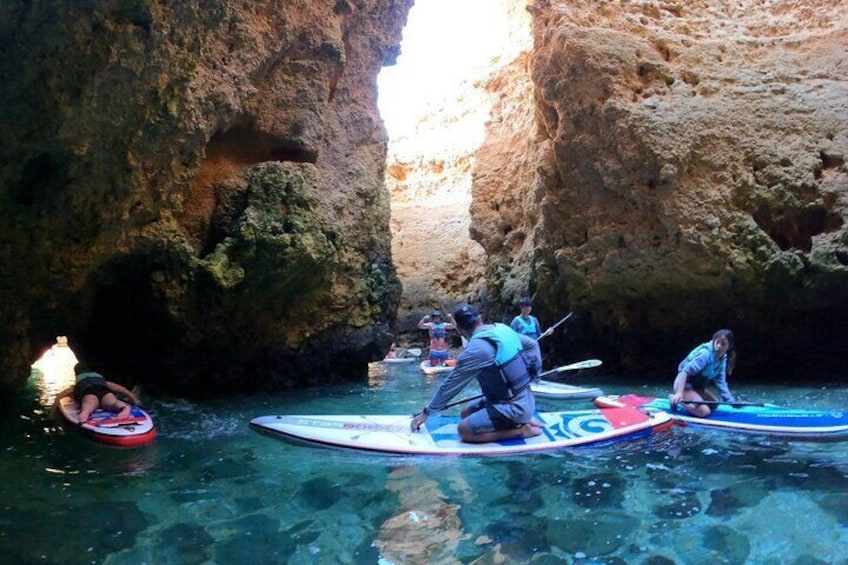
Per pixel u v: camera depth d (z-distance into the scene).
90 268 5.78
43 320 6.15
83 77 4.18
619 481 4.05
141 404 6.75
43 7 3.75
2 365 5.72
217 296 6.65
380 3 8.38
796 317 7.58
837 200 7.20
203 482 4.11
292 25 6.62
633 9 8.36
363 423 5.40
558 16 8.20
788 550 3.01
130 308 6.84
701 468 4.30
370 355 8.79
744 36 8.27
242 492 3.91
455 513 3.54
